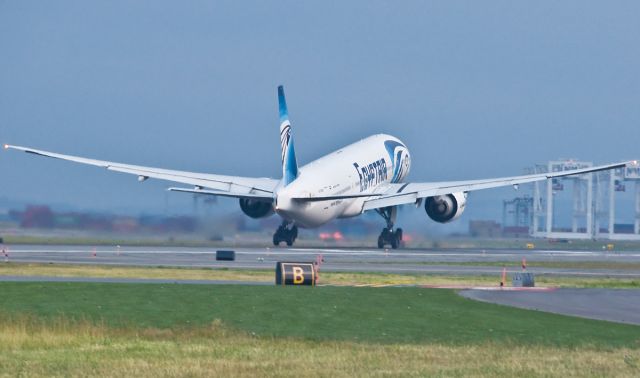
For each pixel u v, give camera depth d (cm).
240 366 12144
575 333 15388
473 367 12275
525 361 12725
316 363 12406
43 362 12319
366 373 11825
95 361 12400
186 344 13738
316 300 18100
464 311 17500
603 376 11869
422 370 12050
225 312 16425
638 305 19188
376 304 17975
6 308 16150
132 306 16688
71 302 16888
